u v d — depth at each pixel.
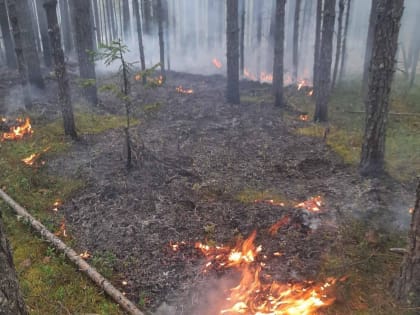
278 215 6.64
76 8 13.47
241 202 7.25
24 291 4.94
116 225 6.46
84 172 8.42
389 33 7.25
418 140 10.20
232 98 14.82
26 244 6.02
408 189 7.50
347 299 4.77
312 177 8.41
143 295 4.91
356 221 6.37
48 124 11.78
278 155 9.66
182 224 6.47
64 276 5.27
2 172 8.34
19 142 10.16
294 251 5.70
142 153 8.86
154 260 5.59
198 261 5.57
